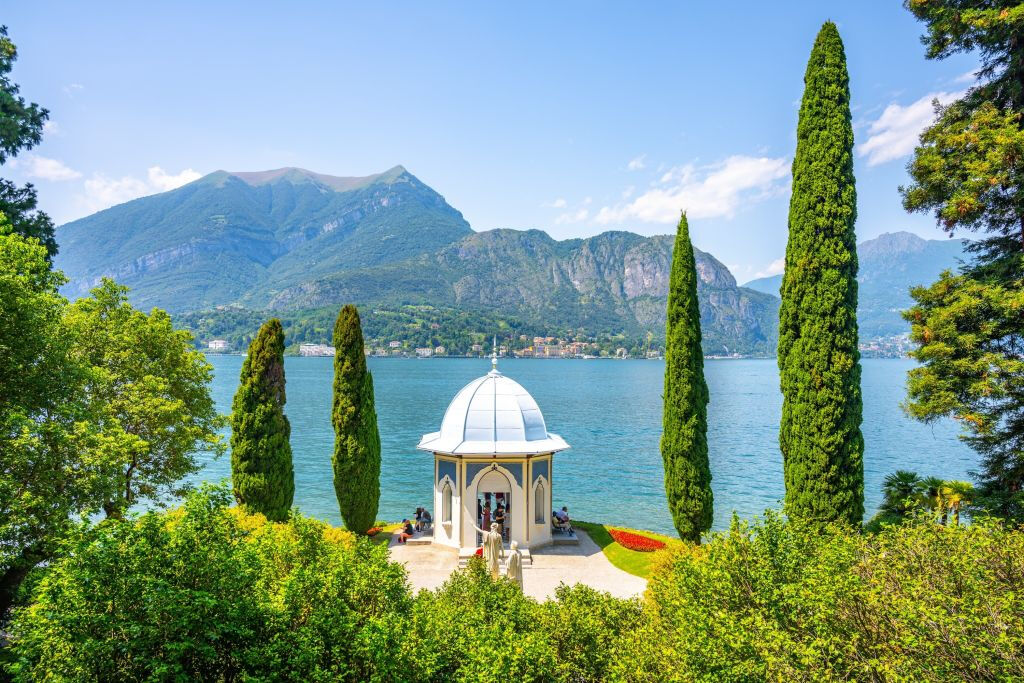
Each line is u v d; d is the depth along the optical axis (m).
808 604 11.30
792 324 23.77
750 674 10.49
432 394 135.50
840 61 23.25
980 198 21.34
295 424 88.12
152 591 10.41
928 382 21.77
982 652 9.27
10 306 16.70
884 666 9.43
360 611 13.05
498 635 13.34
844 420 22.47
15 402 17.45
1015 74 22.12
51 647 10.06
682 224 28.75
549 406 117.75
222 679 11.08
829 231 23.02
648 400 129.50
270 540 15.38
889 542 13.34
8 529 15.57
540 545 30.47
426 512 33.28
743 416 104.50
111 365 25.95
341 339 31.39
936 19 22.58
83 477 17.69
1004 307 20.11
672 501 28.45
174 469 26.50
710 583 13.23
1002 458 21.78
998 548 12.23
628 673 12.33
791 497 23.48
